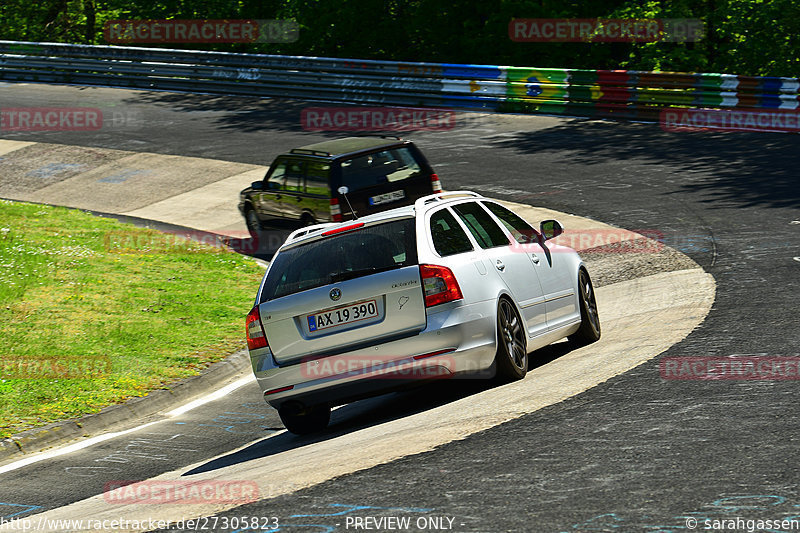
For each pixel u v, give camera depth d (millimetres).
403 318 16266
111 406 21812
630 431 12820
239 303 31641
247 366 25938
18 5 113125
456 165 49031
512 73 60812
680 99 53594
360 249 16875
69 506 14750
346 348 16453
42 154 60094
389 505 10938
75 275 34312
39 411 21438
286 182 35812
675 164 44094
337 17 85438
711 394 14266
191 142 60062
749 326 19328
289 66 70250
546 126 56375
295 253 17406
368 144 34562
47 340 26922
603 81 56812
